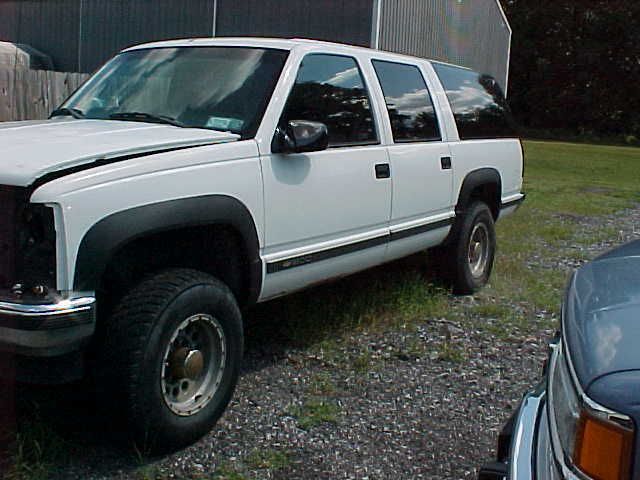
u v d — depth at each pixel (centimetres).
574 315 258
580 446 211
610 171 2286
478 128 720
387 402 473
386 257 585
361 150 539
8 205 347
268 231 455
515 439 268
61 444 385
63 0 2084
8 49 2072
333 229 511
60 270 345
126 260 405
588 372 219
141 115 482
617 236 1120
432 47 1980
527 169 2211
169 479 368
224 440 411
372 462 398
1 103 1102
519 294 739
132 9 1994
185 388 397
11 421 408
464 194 679
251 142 447
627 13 4759
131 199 371
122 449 390
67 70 2123
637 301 251
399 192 579
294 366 518
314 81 512
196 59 516
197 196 404
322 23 1723
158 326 373
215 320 406
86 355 382
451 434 435
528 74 5075
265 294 468
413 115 619
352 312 605
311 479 378
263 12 1792
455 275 700
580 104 4931
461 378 518
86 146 387
